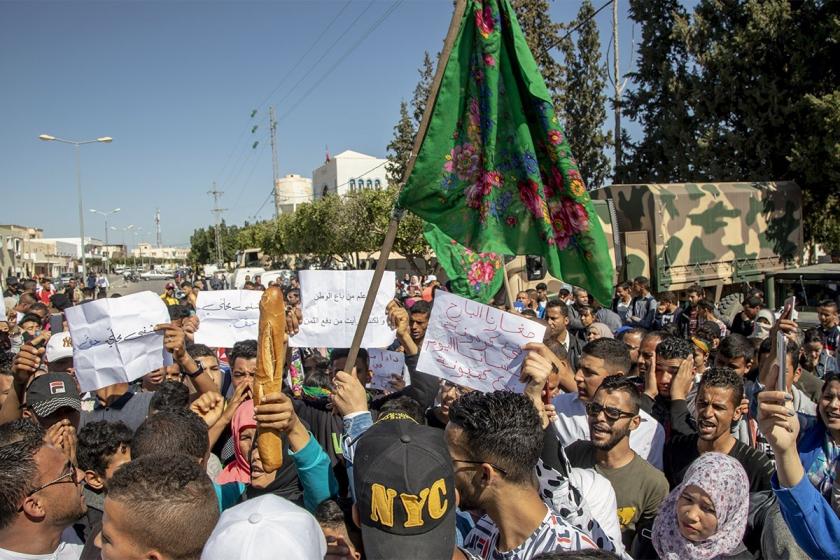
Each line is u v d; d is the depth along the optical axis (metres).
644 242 14.39
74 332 4.44
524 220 3.64
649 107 24.22
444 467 2.12
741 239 16.12
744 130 21.28
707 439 3.61
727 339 5.29
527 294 11.58
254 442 3.30
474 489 2.32
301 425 2.71
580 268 3.58
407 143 35.12
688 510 2.82
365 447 2.17
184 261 155.00
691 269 15.05
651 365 4.83
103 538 2.14
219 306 6.09
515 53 3.53
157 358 4.61
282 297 2.63
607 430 3.41
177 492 2.13
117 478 2.16
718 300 15.81
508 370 3.46
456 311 3.58
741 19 21.20
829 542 2.57
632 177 24.73
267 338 2.55
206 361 5.46
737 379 3.64
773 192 16.97
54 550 2.61
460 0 3.29
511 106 3.60
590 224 3.51
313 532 2.07
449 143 3.57
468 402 2.38
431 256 30.03
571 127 32.47
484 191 3.61
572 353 7.39
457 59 3.56
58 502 2.55
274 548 1.92
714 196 15.52
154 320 4.59
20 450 2.54
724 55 20.56
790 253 17.39
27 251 49.34
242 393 3.95
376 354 5.26
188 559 2.12
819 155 19.19
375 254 36.56
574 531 2.30
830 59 19.55
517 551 2.29
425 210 3.55
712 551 2.80
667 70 22.81
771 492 3.35
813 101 18.67
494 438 2.25
